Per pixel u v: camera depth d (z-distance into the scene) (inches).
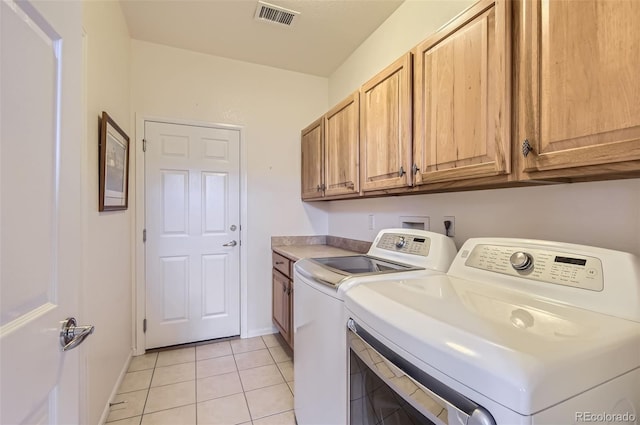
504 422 20.3
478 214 58.7
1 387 18.8
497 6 40.0
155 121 99.5
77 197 29.5
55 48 25.7
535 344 23.5
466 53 45.1
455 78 47.2
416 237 62.6
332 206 120.1
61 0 26.4
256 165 113.9
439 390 25.2
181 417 67.3
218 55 106.9
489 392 21.4
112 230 72.5
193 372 86.4
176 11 82.3
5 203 19.4
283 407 71.1
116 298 76.0
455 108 47.2
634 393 25.4
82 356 53.0
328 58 108.8
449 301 34.9
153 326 100.0
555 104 33.8
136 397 74.5
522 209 50.6
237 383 81.0
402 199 80.4
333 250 103.7
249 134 112.7
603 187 40.3
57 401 26.1
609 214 39.7
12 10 20.0
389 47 85.0
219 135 108.6
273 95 116.0
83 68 53.1
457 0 63.2
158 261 100.6
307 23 87.7
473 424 21.8
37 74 23.1
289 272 93.5
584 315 30.2
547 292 35.5
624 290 30.4
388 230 71.7
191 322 105.3
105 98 66.7
